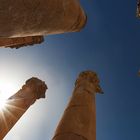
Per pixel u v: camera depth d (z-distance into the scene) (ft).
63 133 30.35
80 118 33.19
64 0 21.54
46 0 19.40
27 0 17.99
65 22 24.44
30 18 19.65
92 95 40.24
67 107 36.58
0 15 17.63
